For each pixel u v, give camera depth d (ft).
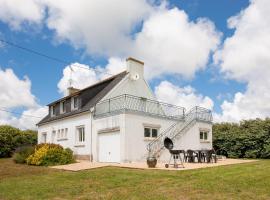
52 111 104.06
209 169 49.52
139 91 86.63
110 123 69.62
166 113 77.77
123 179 42.09
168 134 76.33
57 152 69.00
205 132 89.04
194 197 30.35
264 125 90.94
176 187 35.24
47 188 38.06
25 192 36.29
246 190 32.40
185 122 82.12
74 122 83.30
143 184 38.04
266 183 35.45
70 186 38.86
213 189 33.32
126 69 85.97
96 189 36.58
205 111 90.17
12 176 49.62
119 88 80.48
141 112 70.28
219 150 100.53
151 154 70.08
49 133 98.94
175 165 54.75
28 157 70.13
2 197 34.27
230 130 99.91
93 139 74.38
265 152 88.12
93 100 81.61
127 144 65.77
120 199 30.96
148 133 71.92
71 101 89.71
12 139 112.47
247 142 92.38
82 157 77.66
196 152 70.59
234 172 45.06
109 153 69.21
